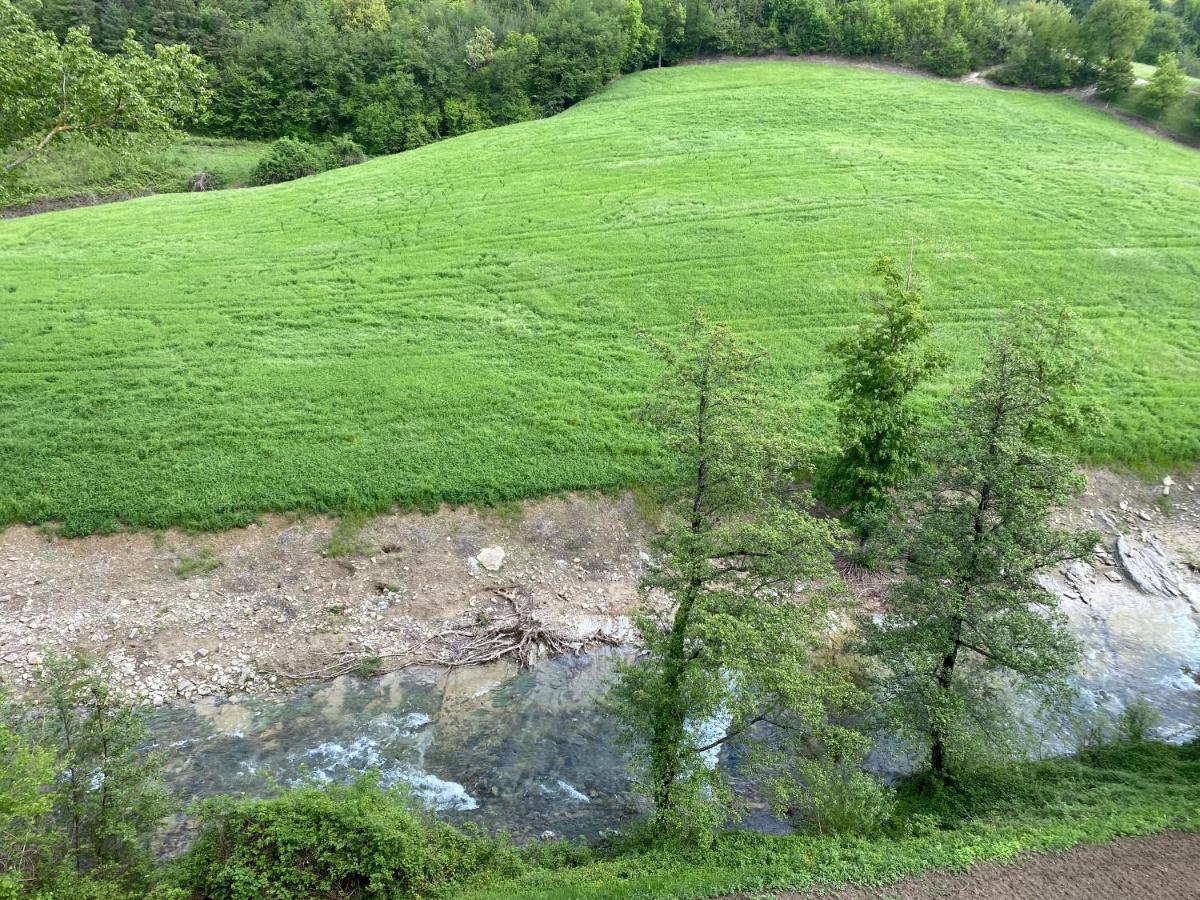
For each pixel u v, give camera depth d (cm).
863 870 1270
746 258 3878
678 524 1475
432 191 4738
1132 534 2509
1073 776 1606
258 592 2173
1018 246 3962
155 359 2997
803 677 1312
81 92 2489
